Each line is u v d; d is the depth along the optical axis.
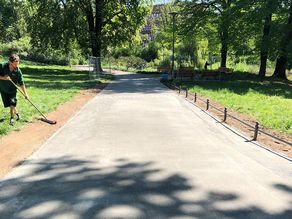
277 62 34.72
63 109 13.62
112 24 42.62
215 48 45.91
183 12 38.72
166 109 14.45
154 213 4.84
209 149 8.30
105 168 6.75
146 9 44.25
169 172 6.54
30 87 20.83
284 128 11.31
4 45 65.44
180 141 9.02
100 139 9.06
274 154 8.00
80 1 40.19
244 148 8.52
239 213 4.89
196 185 5.90
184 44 56.91
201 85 26.09
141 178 6.20
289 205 5.20
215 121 12.05
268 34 29.78
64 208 4.98
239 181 6.14
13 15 51.91
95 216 4.74
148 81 30.42
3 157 7.39
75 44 47.19
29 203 5.16
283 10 28.42
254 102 17.31
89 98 17.70
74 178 6.20
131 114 13.05
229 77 33.81
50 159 7.33
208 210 4.96
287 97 19.92
